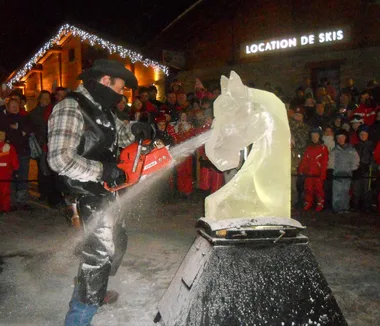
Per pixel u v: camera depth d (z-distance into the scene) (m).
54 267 3.70
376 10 10.25
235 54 12.48
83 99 2.19
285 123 2.08
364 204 6.11
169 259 3.92
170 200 6.72
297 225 2.01
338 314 2.01
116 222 2.34
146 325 2.67
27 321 2.74
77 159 2.07
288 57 11.59
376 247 4.33
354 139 6.45
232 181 2.07
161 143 2.28
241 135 2.00
